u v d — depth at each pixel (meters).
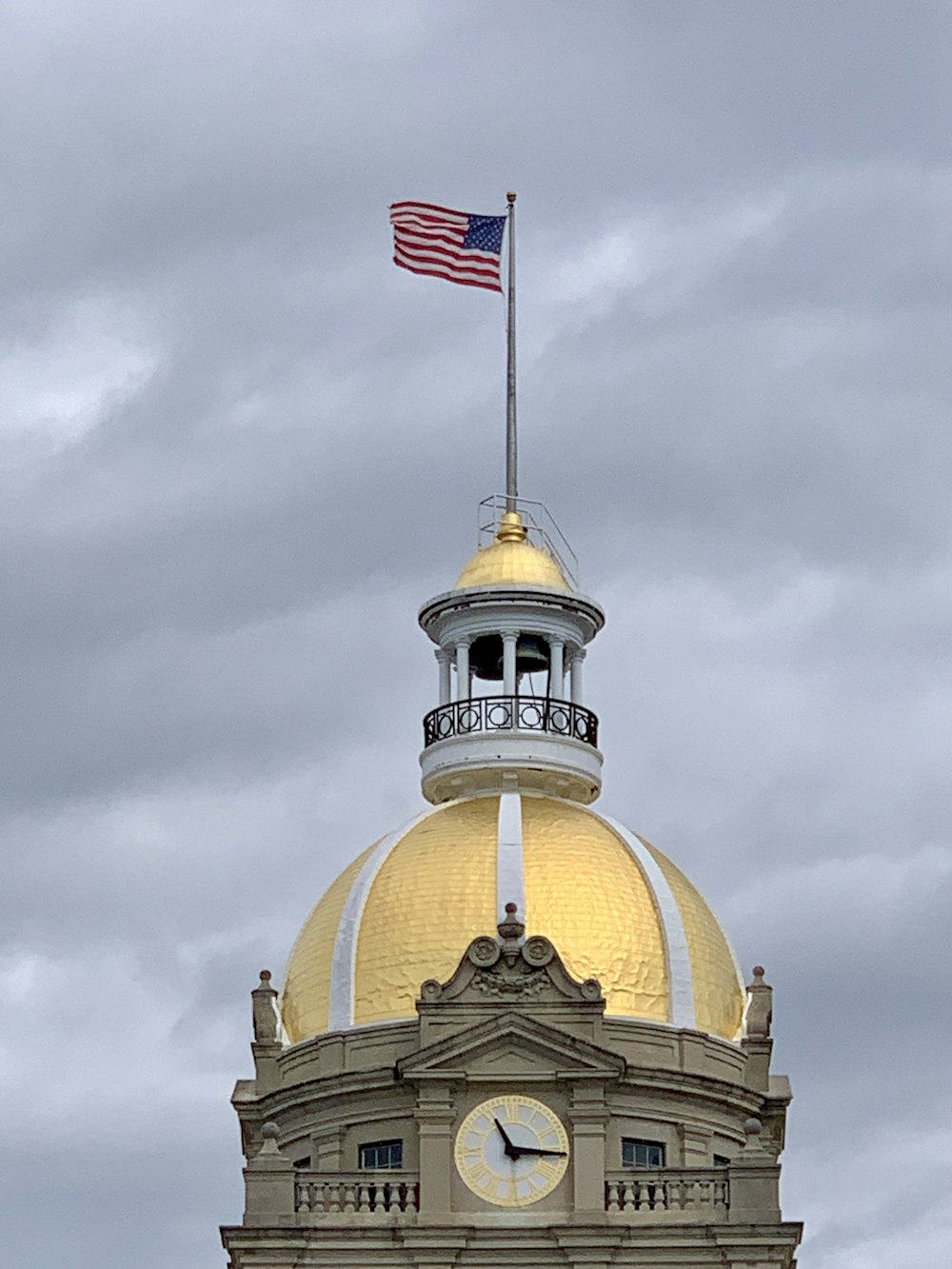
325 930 143.00
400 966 140.38
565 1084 136.50
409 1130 137.75
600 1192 135.25
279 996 144.00
